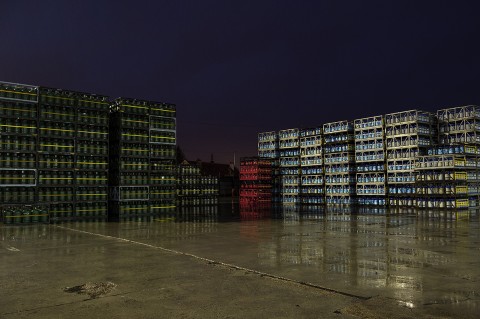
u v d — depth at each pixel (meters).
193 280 7.17
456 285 6.84
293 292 6.38
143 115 21.94
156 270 8.02
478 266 8.41
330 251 10.30
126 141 21.23
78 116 20.02
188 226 16.94
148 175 21.97
